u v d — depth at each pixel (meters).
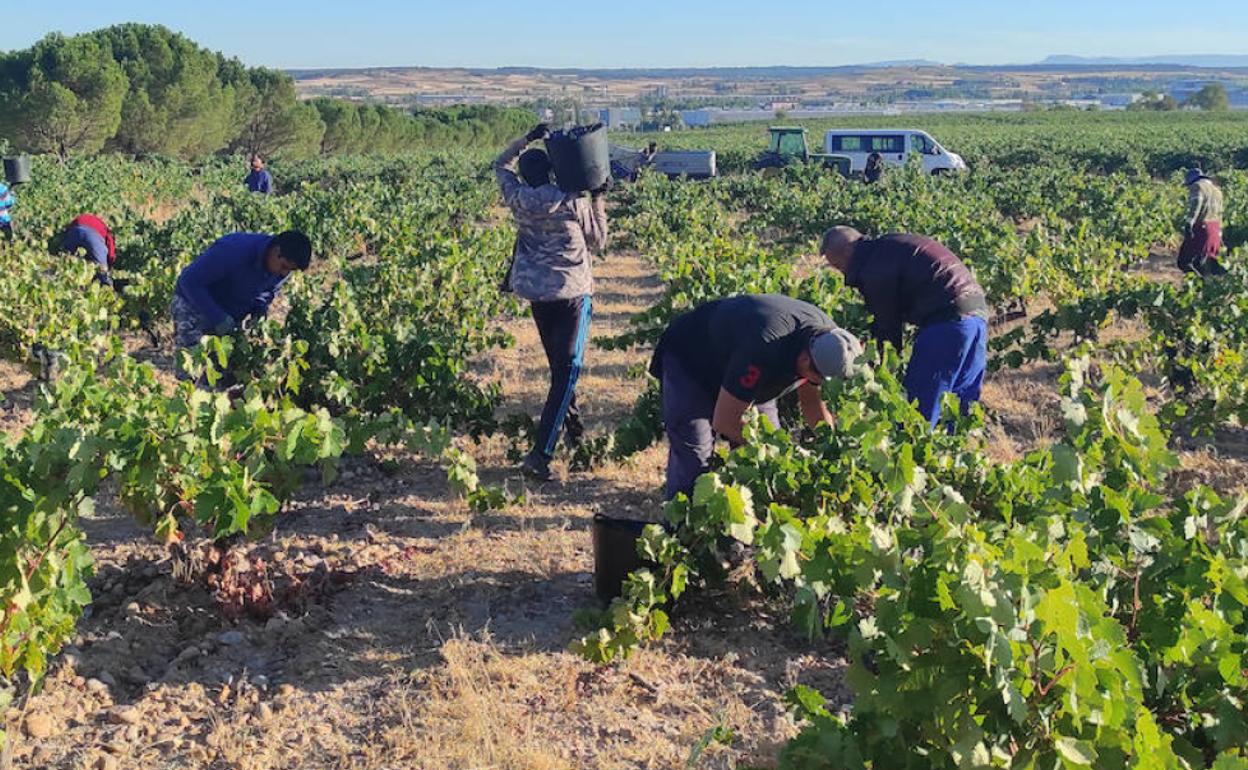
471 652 4.63
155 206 23.30
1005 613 2.56
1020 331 9.41
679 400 5.03
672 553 4.55
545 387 9.47
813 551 3.49
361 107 61.28
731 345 4.73
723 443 6.28
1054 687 2.69
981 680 2.71
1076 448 4.27
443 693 4.38
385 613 5.09
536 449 6.77
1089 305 9.45
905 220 16.98
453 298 10.45
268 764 3.94
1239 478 7.11
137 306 10.77
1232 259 10.90
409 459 7.29
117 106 41.94
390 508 6.45
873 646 2.88
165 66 45.47
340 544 5.86
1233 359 7.64
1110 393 4.27
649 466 7.18
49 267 12.69
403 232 15.26
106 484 6.72
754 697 4.37
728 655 4.66
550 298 6.60
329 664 4.61
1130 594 3.52
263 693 4.41
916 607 2.79
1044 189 25.73
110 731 4.12
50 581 4.18
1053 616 2.57
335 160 38.00
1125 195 20.59
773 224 20.72
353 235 16.53
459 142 70.38
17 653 4.10
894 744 2.89
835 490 4.57
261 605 4.96
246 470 4.50
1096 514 3.76
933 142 38.19
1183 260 12.75
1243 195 20.98
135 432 4.45
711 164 36.50
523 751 3.95
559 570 5.54
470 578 5.44
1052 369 9.97
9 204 13.81
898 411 4.96
